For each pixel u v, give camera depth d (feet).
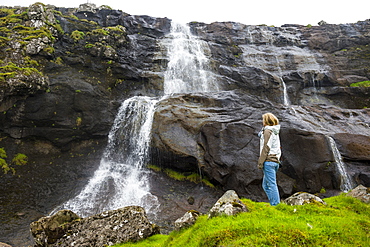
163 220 26.32
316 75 59.41
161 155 35.50
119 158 39.86
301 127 34.24
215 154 32.42
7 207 27.99
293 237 8.70
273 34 75.05
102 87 45.57
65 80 40.86
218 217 11.14
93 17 64.44
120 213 15.57
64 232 14.85
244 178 30.42
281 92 56.24
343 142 33.19
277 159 14.55
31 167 35.09
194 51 64.23
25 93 36.22
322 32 75.00
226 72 58.34
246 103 39.70
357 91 55.21
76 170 36.58
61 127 39.04
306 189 29.96
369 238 9.00
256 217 10.69
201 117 36.19
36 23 45.83
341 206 13.62
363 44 69.56
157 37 66.13
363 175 31.01
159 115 37.29
